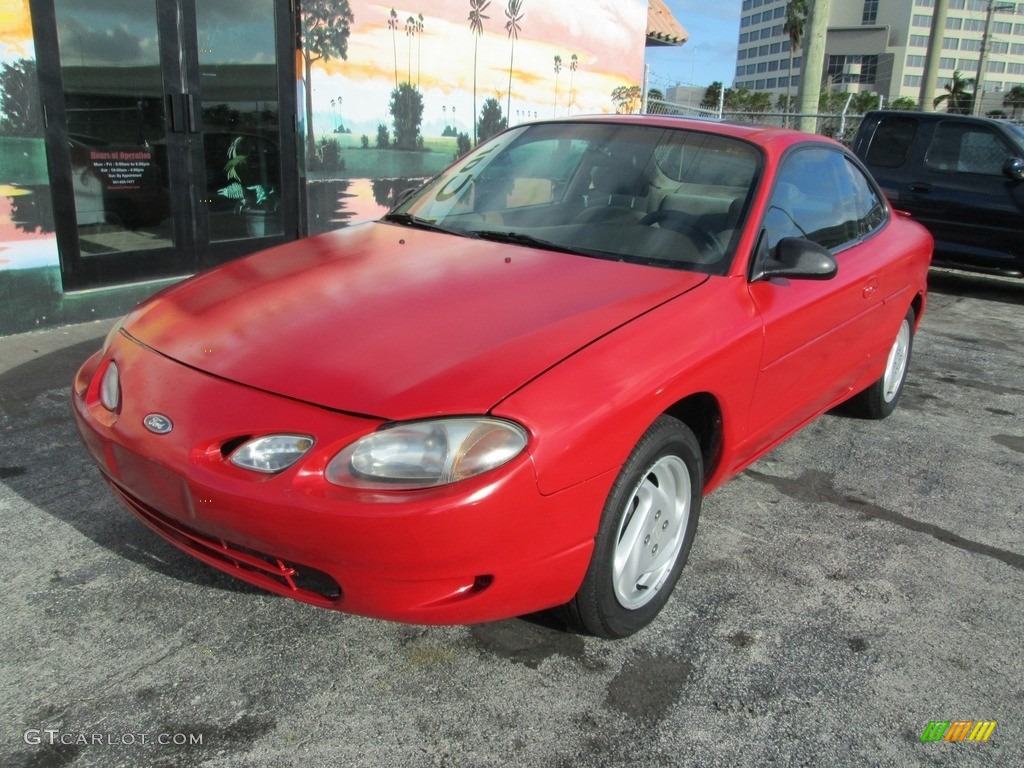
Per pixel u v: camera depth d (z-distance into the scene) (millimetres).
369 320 2410
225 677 2328
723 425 2797
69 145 5230
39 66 4965
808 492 3770
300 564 2068
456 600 2107
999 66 129000
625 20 11195
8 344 4988
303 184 6934
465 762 2082
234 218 6461
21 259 5059
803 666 2531
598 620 2434
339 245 3164
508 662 2453
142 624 2531
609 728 2223
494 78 8875
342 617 2609
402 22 7555
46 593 2652
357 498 1953
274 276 2836
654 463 2459
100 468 2479
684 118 3725
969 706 2404
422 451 1979
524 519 2051
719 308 2725
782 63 134125
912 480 3977
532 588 2182
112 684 2277
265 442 2059
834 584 3004
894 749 2221
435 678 2369
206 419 2143
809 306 3172
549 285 2650
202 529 2170
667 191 3234
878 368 4336
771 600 2873
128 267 5738
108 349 2645
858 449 4316
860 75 123188
